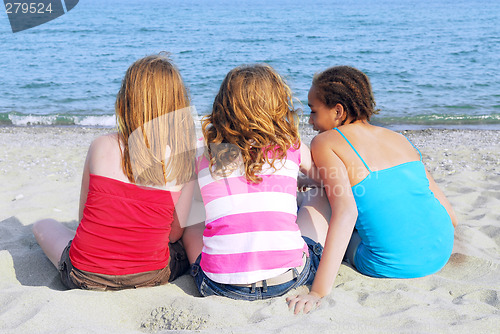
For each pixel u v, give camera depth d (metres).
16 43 20.86
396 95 10.69
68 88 11.74
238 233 2.22
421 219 2.49
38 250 2.96
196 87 12.04
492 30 25.72
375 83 12.09
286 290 2.26
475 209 3.75
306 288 2.32
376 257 2.54
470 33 24.27
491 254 2.93
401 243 2.49
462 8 52.97
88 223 2.28
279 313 2.09
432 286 2.49
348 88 2.61
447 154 5.89
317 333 1.86
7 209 3.86
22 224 3.50
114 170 2.23
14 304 2.10
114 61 16.47
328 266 2.27
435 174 4.97
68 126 8.30
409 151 2.61
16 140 6.91
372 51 18.38
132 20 34.72
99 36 23.98
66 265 2.40
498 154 5.84
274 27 28.53
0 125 8.27
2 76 13.18
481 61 15.48
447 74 13.25
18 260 2.79
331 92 2.62
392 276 2.56
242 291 2.23
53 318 1.99
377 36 23.39
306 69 14.93
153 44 20.88
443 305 2.17
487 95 10.59
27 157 5.82
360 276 2.61
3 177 4.90
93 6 67.88
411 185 2.49
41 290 2.21
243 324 2.00
